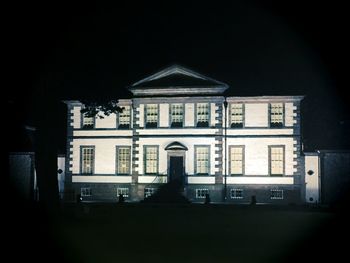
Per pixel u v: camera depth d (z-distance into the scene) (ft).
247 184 176.76
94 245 64.28
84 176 188.55
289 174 175.42
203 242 68.64
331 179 174.60
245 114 178.70
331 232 82.89
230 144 178.70
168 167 180.55
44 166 100.78
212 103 179.52
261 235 78.48
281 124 176.96
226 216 117.60
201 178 178.29
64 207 126.72
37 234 73.87
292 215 121.19
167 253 57.52
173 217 113.39
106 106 125.90
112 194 186.19
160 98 182.09
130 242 67.87
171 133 181.37
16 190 177.99
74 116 190.39
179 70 181.27
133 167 183.01
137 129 183.62
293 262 51.42
